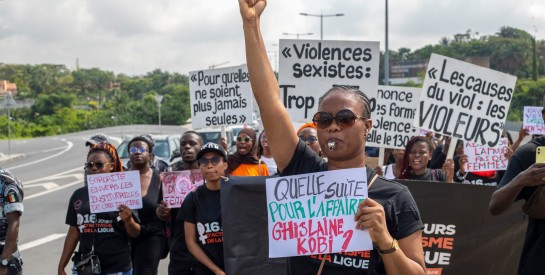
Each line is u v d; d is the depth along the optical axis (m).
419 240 2.84
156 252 6.30
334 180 2.84
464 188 5.04
